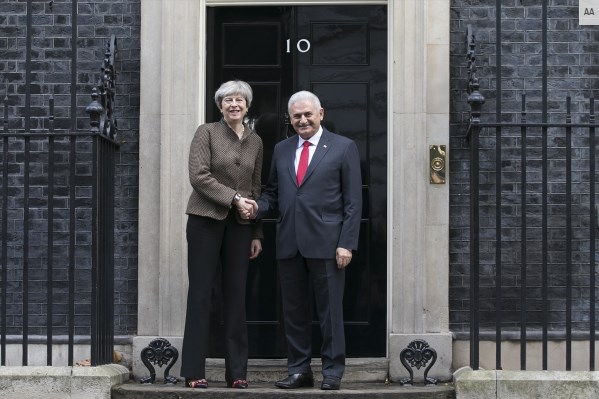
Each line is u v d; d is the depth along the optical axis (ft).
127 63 20.58
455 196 20.08
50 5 20.74
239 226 18.26
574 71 20.17
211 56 20.88
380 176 20.59
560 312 19.89
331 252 18.02
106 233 18.75
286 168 18.52
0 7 20.75
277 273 20.68
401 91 19.94
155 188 20.17
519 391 17.24
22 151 20.54
